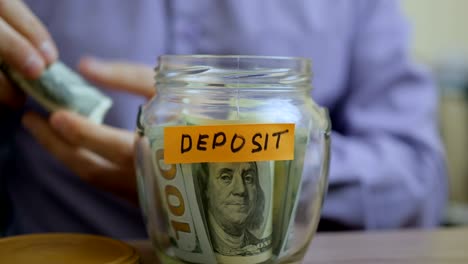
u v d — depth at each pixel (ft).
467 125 4.36
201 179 0.80
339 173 1.90
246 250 0.82
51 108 1.28
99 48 2.03
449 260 1.07
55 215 1.99
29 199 2.02
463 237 1.30
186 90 0.84
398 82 2.35
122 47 2.03
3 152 1.97
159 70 0.90
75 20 2.05
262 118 0.80
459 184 4.42
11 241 0.96
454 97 4.36
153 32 2.07
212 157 0.79
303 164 0.87
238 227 0.81
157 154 0.85
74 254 0.88
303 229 0.91
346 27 2.37
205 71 0.82
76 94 1.26
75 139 1.28
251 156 0.79
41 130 1.50
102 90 1.93
